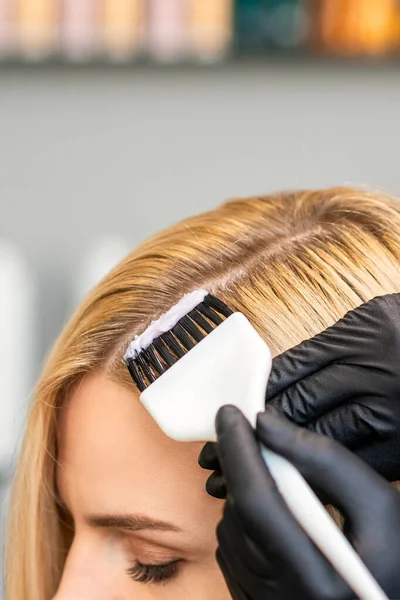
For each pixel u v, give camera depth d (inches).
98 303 26.0
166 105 63.8
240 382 18.2
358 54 62.0
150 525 22.7
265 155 65.7
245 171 65.9
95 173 64.6
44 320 65.1
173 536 22.5
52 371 25.9
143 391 19.3
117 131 64.0
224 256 25.1
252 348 18.4
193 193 65.9
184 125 64.4
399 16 61.7
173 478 22.4
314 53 61.7
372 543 16.8
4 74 61.6
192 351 19.2
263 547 16.4
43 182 64.3
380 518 16.9
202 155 65.2
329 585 15.9
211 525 22.1
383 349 19.8
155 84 63.2
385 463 20.1
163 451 22.6
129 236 65.9
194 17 60.1
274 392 20.2
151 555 23.4
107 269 61.5
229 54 61.3
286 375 20.2
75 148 63.9
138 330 24.5
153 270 25.6
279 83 64.1
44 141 63.5
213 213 28.0
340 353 20.1
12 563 31.7
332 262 23.7
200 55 60.9
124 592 24.1
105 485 23.5
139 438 22.9
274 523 16.1
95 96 62.9
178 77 63.2
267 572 16.8
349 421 19.8
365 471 17.1
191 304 21.6
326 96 64.7
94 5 59.1
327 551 15.6
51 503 29.6
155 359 21.2
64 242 65.2
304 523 16.0
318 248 24.3
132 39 60.0
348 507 17.0
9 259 57.7
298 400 20.0
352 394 19.8
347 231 24.9
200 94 63.8
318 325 22.5
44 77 62.0
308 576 16.0
